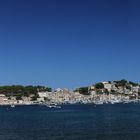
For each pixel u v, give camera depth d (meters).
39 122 163.38
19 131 119.06
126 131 109.81
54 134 108.44
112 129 117.56
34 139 97.75
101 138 96.50
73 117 198.88
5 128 131.38
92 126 132.62
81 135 104.19
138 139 92.62
